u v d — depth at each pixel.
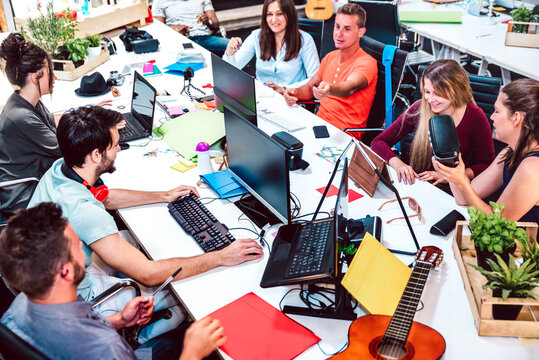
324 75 3.55
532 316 1.60
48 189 1.93
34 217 1.32
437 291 1.79
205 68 3.92
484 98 3.19
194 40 4.91
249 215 2.25
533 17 4.01
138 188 2.49
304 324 1.69
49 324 1.35
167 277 1.88
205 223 2.18
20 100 2.67
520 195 2.02
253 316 1.72
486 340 1.59
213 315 1.74
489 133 2.63
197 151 2.55
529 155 2.04
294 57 3.76
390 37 4.32
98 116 1.91
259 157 2.12
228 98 2.89
